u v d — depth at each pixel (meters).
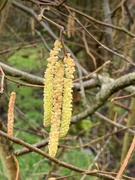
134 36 2.29
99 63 4.32
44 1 1.90
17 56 5.49
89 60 4.44
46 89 1.16
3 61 3.46
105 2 2.85
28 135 4.52
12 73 2.11
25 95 5.67
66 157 4.45
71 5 4.07
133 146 1.07
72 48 4.55
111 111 3.72
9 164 1.79
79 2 4.50
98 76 2.66
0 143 1.76
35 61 5.32
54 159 1.46
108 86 2.09
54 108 1.16
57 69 1.15
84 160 4.39
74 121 2.44
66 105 1.16
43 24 3.38
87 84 2.78
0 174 3.34
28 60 5.30
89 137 4.79
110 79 2.54
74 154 4.44
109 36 2.70
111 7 4.25
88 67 4.55
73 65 1.15
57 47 1.15
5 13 3.04
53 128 1.16
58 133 1.16
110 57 2.65
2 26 2.94
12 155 1.78
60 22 3.54
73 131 4.48
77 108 4.21
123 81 1.94
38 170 3.76
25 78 2.22
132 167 5.03
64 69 1.17
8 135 1.34
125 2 3.40
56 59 1.15
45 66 4.75
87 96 4.65
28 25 4.69
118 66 3.90
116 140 4.04
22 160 3.69
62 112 1.16
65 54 1.15
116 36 3.64
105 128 4.11
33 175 3.47
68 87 1.16
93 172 1.56
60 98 1.16
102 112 5.07
